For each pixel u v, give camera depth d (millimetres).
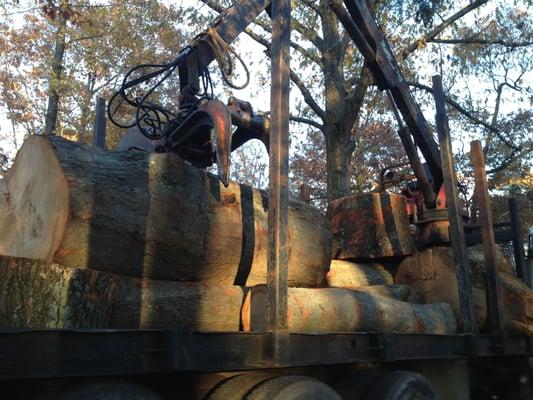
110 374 2482
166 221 4156
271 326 3334
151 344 2674
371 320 5047
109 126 19250
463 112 15812
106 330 2502
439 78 6199
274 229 3525
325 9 13375
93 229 3752
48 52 23828
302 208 5707
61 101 20094
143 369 2607
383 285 6273
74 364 2363
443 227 6934
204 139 5262
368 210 7078
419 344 4457
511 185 21391
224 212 4695
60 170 3742
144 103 5871
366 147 23031
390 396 4012
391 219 6973
